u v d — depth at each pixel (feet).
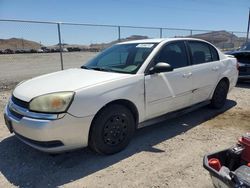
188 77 14.82
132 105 12.21
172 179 9.94
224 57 18.54
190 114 17.65
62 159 11.56
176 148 12.53
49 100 10.11
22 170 10.75
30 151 12.34
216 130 14.79
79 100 10.30
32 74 40.09
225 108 19.10
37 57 57.26
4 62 51.90
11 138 13.94
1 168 10.93
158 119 13.89
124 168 10.75
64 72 13.71
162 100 13.47
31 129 10.09
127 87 11.76
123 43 16.02
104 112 11.09
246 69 27.53
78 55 54.39
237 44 73.67
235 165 8.30
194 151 12.19
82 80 11.50
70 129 10.23
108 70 13.35
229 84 18.84
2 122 16.69
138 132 14.60
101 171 10.56
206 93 16.78
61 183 9.81
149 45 14.14
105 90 11.04
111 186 9.57
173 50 14.52
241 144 8.41
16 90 11.98
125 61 13.85
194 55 15.81
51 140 10.06
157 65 12.50
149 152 12.11
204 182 9.73
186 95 14.97
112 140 11.62
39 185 9.72
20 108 10.76
